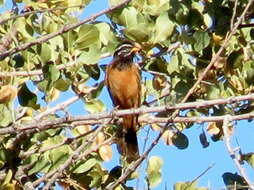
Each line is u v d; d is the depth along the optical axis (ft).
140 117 41.65
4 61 40.06
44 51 39.75
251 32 43.14
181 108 34.68
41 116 39.34
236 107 42.39
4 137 39.68
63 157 39.19
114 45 42.29
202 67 42.50
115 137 41.55
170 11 41.55
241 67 42.88
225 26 42.68
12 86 38.52
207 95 41.55
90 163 39.73
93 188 40.47
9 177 37.47
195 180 37.32
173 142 42.60
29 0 40.50
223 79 43.78
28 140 39.75
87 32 40.22
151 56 43.24
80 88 41.57
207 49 42.83
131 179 39.83
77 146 40.16
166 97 41.75
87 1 41.91
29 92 40.19
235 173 38.63
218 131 44.04
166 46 41.91
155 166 38.55
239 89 42.68
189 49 42.88
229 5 43.04
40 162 39.17
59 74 39.70
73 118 35.37
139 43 41.55
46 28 40.96
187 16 41.86
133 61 47.21
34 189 37.17
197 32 41.29
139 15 41.88
